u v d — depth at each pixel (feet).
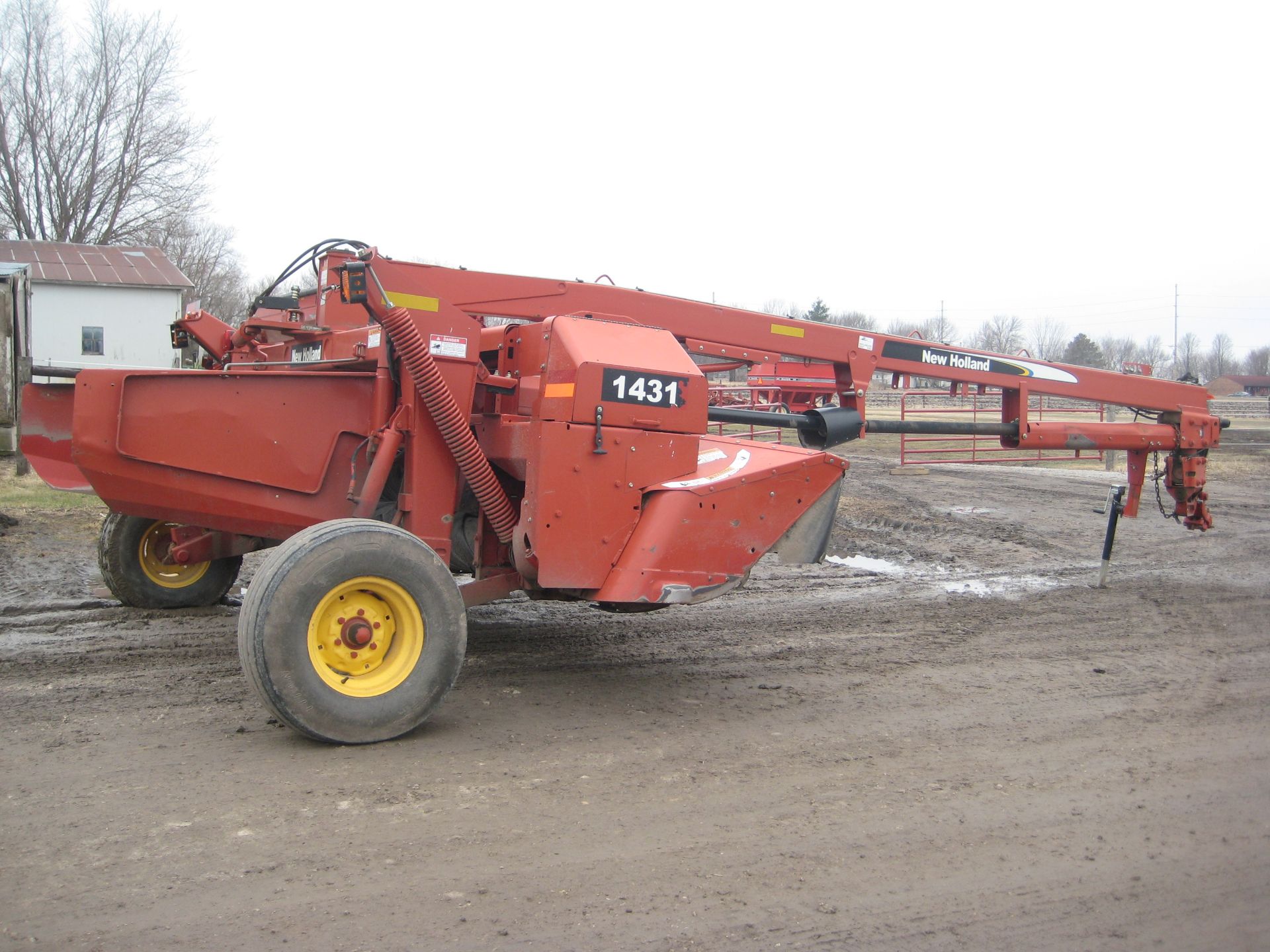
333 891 11.41
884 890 11.98
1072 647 24.57
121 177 128.16
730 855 12.71
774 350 25.88
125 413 17.22
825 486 20.29
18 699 18.02
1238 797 15.20
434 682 16.58
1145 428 32.01
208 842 12.51
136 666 20.39
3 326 42.65
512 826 13.33
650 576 18.25
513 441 19.24
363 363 19.62
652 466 18.95
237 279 177.78
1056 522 45.98
